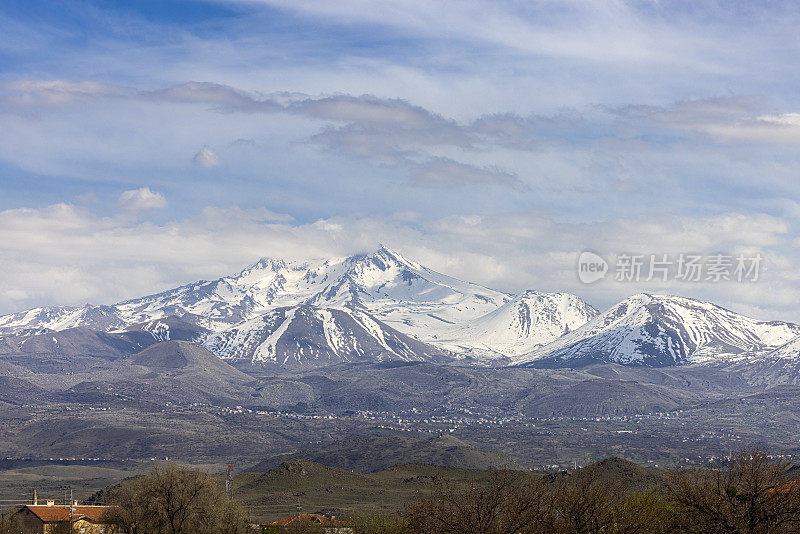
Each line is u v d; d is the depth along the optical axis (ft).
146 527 447.83
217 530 451.94
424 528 268.82
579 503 258.37
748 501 242.17
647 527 252.01
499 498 266.77
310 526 449.89
